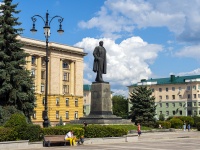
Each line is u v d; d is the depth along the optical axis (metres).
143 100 60.03
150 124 58.25
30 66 79.75
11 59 31.61
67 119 87.75
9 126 23.25
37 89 81.00
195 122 73.00
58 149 21.56
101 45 36.62
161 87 123.81
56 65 86.12
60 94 86.50
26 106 31.31
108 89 36.19
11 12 32.19
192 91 116.44
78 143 25.77
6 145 21.67
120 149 21.77
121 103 135.38
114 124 36.25
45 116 27.20
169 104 121.12
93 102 35.75
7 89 30.14
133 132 37.19
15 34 31.69
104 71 36.22
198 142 29.64
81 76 93.44
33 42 80.62
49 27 27.89
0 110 29.25
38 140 24.66
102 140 27.47
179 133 46.16
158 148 22.75
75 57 91.88
